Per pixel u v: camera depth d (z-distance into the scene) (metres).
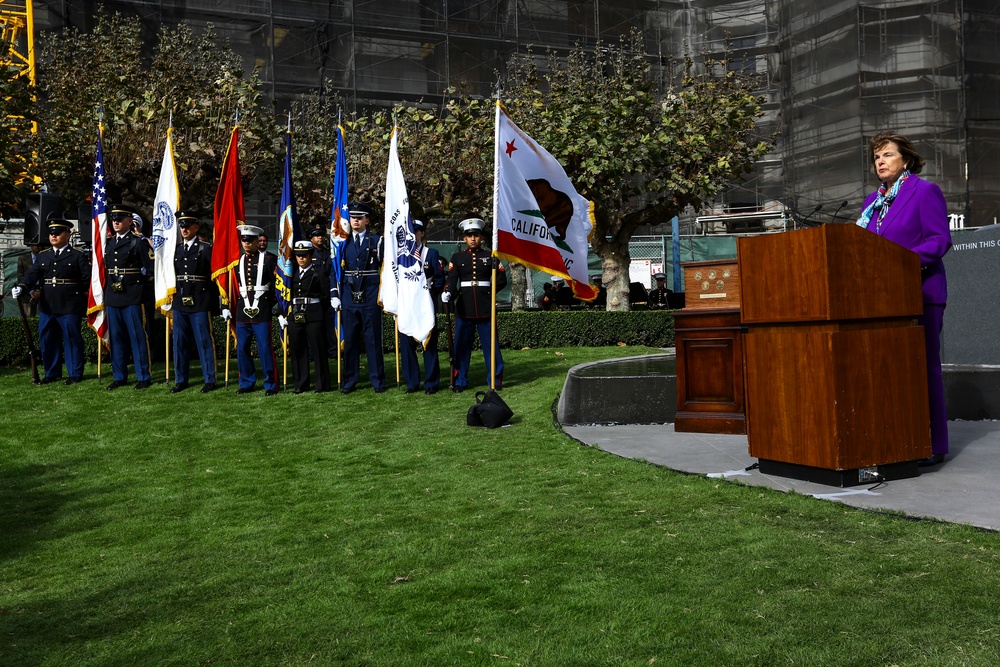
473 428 8.23
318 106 21.16
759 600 3.45
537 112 18.42
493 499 5.46
